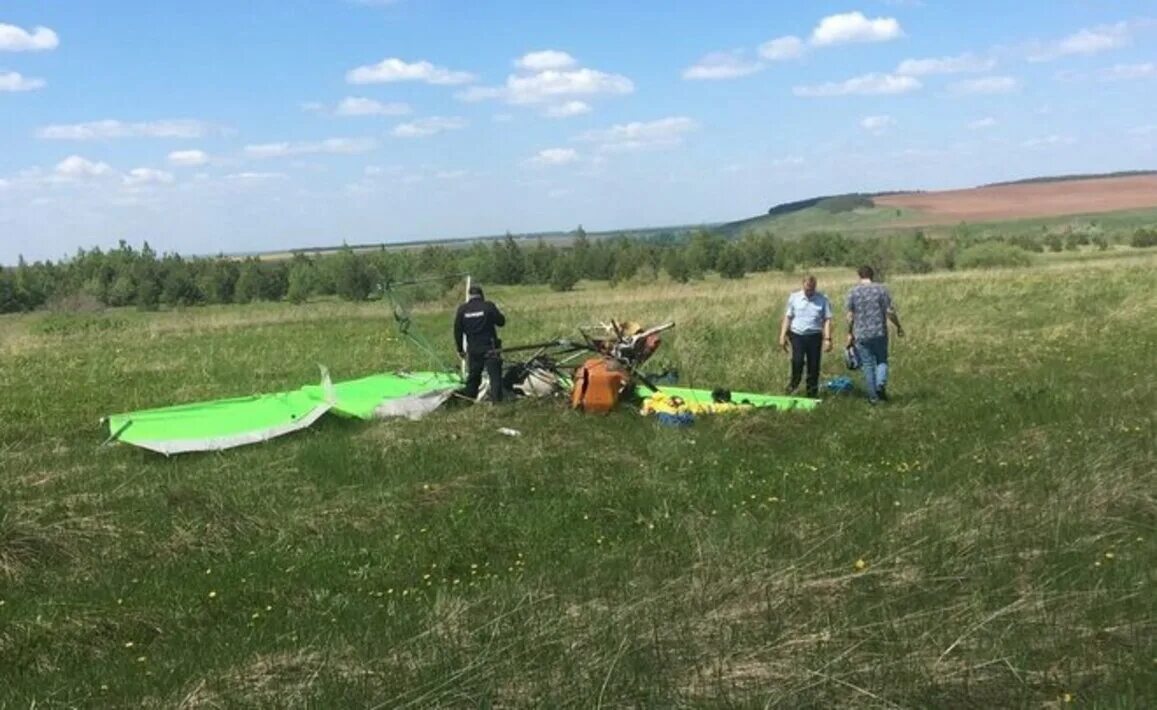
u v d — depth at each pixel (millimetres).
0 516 7672
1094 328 18172
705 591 5535
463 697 4406
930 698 4273
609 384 11711
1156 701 4160
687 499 8242
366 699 4508
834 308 24297
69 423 12617
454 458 9688
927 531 6453
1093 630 4867
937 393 12984
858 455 9695
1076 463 7941
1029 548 6109
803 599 5418
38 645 5828
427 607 5887
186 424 11148
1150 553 5961
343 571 6969
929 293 25875
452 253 59156
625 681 4477
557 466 9352
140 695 4961
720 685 4406
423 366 17562
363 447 10102
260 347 21172
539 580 6230
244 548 7531
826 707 4242
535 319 24734
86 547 7422
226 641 5676
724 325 20531
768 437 10453
